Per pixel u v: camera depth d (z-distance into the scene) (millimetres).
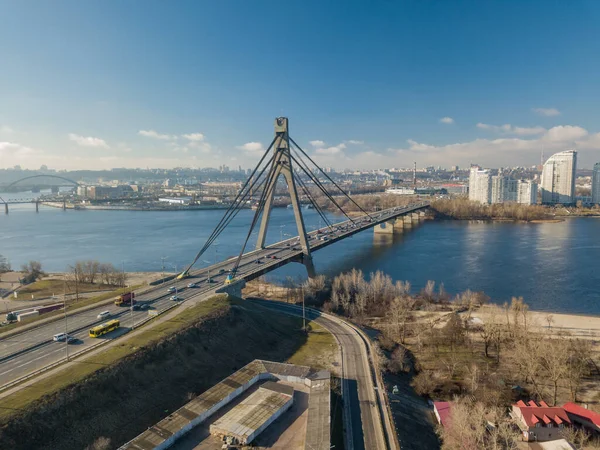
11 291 187125
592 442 83500
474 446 77125
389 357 116562
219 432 74312
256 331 122438
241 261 190000
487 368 112375
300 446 71875
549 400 98500
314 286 174750
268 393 86625
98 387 82625
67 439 72375
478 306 162500
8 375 85062
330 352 115375
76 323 114750
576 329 141125
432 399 99625
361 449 75375
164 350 98812
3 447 66312
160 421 76625
